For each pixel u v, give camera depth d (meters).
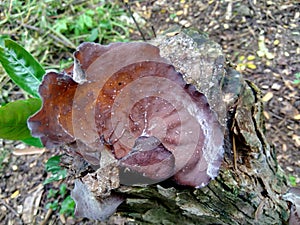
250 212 0.16
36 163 0.28
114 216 0.24
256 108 0.17
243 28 0.33
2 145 0.29
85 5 0.35
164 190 0.14
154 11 0.35
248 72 0.31
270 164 0.17
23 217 0.26
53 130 0.12
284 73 0.30
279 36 0.32
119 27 0.34
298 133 0.28
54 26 0.34
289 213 0.17
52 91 0.12
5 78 0.31
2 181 0.27
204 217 0.16
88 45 0.13
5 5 0.35
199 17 0.34
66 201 0.25
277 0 0.34
